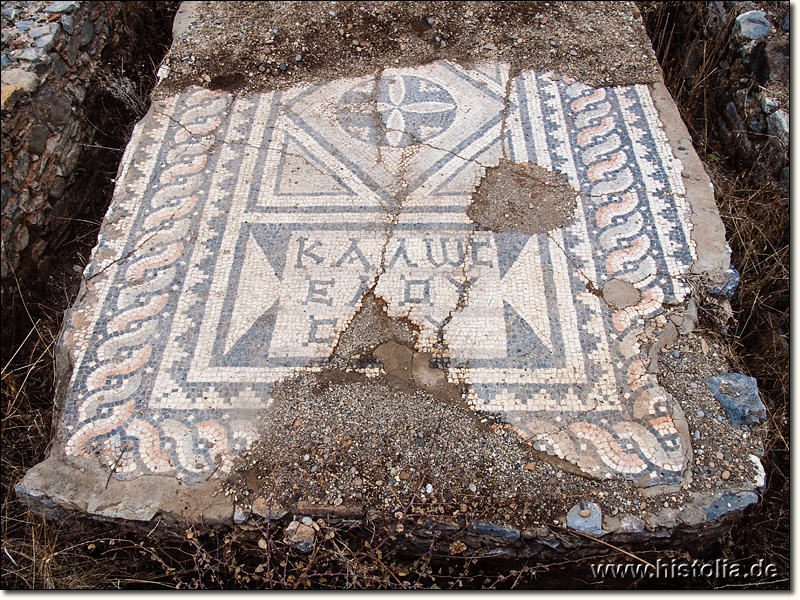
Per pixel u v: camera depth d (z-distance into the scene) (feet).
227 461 6.93
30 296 9.14
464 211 8.94
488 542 6.61
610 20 11.37
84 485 6.84
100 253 8.74
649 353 7.60
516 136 9.81
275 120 10.21
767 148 9.48
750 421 7.06
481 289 8.14
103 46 11.00
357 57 11.06
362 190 9.25
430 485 6.68
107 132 11.05
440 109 10.24
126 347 7.85
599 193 9.08
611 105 10.17
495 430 7.06
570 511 6.53
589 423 7.09
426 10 11.55
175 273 8.48
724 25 10.63
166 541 6.92
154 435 7.15
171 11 12.88
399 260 8.46
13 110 8.76
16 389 8.29
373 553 6.68
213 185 9.40
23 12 9.91
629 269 8.29
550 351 7.62
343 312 8.04
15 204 8.80
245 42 11.16
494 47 11.07
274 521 6.60
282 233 8.82
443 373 7.49
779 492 7.27
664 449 6.87
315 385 7.44
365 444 6.95
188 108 10.41
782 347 8.25
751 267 8.82
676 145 9.60
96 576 6.91
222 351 7.77
